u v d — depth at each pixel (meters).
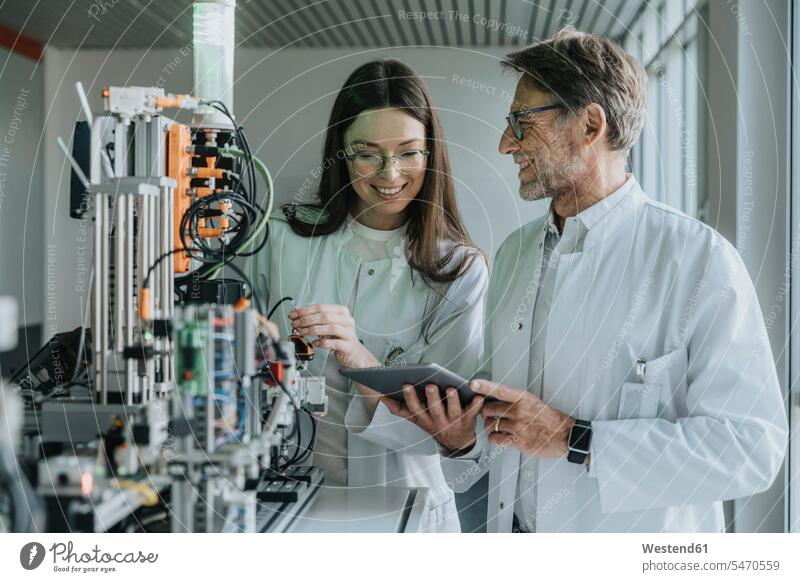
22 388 1.36
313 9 4.54
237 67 5.30
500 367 1.66
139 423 1.12
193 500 1.08
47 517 1.10
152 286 1.21
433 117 1.92
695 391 1.40
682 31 3.51
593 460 1.39
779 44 2.30
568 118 1.50
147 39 5.29
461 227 2.03
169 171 1.32
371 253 2.01
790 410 2.24
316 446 1.79
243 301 1.10
